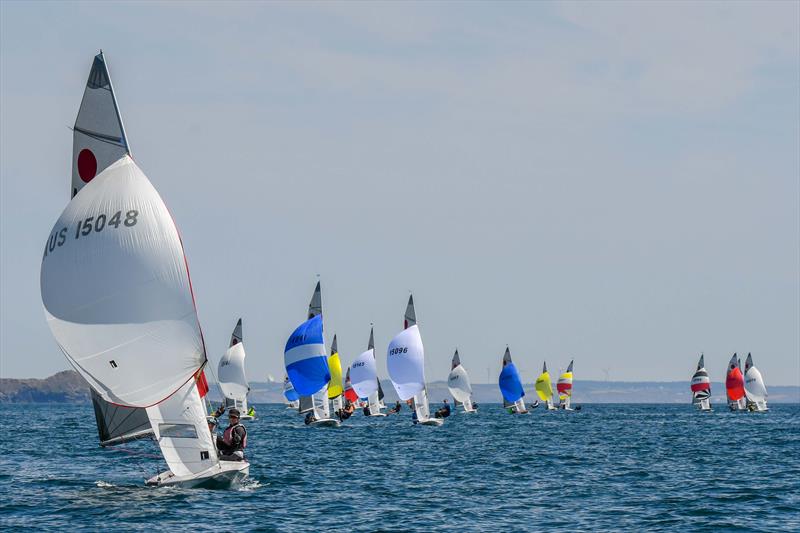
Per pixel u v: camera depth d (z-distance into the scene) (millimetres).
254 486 137250
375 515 114375
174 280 114938
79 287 114438
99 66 123750
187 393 120812
